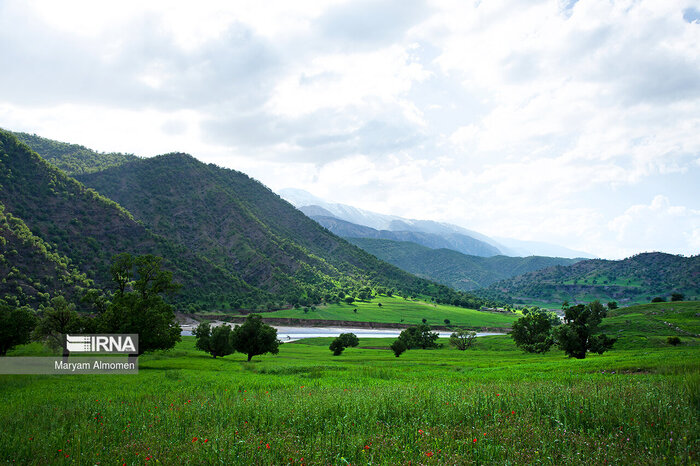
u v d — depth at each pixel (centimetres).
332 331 19850
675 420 1125
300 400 1684
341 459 981
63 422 1530
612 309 14412
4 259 16862
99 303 6794
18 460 1120
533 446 1041
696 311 10606
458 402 1549
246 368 5153
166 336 5903
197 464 1016
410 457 997
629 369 2962
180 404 1836
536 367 3853
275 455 1054
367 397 1741
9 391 2909
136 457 1091
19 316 6228
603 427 1191
